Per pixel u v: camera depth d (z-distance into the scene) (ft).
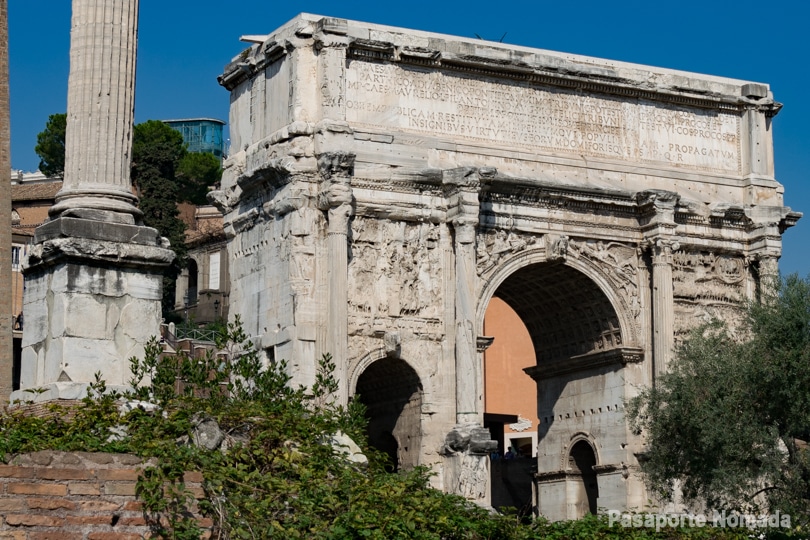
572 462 234.79
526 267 220.23
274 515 98.27
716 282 231.91
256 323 210.59
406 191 208.54
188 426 102.06
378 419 217.97
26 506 86.02
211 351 131.03
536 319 239.71
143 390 108.37
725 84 236.02
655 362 221.25
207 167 433.48
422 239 209.67
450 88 215.31
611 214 224.53
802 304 177.27
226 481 97.25
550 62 220.84
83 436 98.37
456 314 207.41
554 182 217.15
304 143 203.82
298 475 104.68
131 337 112.78
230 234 221.05
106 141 116.57
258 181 208.95
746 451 173.47
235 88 225.97
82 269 111.75
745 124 237.04
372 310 205.05
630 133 228.63
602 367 228.84
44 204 364.17
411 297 207.82
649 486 197.06
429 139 211.20
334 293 198.80
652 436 188.75
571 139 223.71
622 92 227.61
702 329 194.70
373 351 204.44
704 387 183.21
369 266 205.98
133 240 114.01
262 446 106.01
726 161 236.02
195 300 378.12
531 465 288.71
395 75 211.41
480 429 203.21
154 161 355.77
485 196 214.07
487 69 216.95
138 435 99.45
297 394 124.16
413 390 209.77
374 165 206.39
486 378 344.90
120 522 89.15
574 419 233.76
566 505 233.55
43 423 102.37
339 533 98.27
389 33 210.79
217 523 93.66
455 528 112.68
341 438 118.01
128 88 118.21
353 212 203.31
